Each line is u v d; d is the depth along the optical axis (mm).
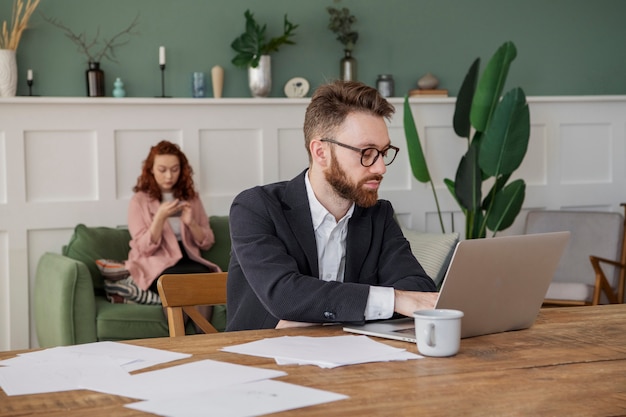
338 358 1586
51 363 1593
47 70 4664
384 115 2146
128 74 4820
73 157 4543
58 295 3828
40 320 4219
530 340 1807
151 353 1666
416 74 5406
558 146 5516
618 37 5836
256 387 1385
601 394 1363
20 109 4426
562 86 5719
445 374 1491
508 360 1604
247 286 2238
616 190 5656
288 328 1936
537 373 1499
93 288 4012
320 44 5199
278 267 2064
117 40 4789
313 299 1961
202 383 1415
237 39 4938
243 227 2189
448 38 5461
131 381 1443
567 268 5090
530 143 5457
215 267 4359
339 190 2143
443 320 1624
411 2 5371
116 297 4102
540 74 5664
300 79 5090
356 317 1922
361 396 1341
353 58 5160
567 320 2057
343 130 2107
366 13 5281
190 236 4402
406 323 1943
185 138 4762
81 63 4727
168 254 4281
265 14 5070
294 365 1556
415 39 5395
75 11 4703
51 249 4520
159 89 4883
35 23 4629
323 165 2170
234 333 1874
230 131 4855
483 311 1836
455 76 5488
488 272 1807
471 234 4973
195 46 4941
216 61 4988
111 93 4781
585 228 5094
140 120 4660
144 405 1296
